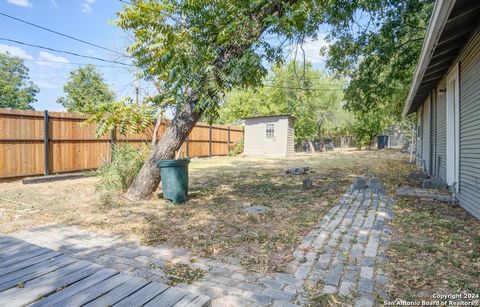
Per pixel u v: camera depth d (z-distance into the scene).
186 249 3.15
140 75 6.68
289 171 9.27
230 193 6.21
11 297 1.41
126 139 10.11
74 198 5.60
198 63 4.58
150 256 2.97
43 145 7.91
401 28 8.44
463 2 3.31
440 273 2.53
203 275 2.54
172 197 5.18
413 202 5.24
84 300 1.41
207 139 15.57
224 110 24.19
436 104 7.56
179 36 4.44
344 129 24.92
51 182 7.50
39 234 3.63
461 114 4.97
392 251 3.01
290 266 2.70
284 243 3.27
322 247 3.14
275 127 16.92
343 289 2.28
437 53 5.00
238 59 4.66
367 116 22.41
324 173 9.45
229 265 2.74
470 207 4.42
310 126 22.28
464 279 2.42
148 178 5.47
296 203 5.25
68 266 1.81
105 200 5.38
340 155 18.23
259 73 4.93
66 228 3.88
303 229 3.76
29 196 5.72
